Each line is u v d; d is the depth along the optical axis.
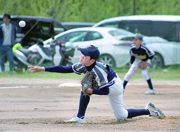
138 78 35.88
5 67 37.00
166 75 38.69
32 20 42.97
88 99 13.90
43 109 18.03
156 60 43.91
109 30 41.38
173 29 45.34
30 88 26.78
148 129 12.42
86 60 12.41
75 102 20.55
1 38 34.97
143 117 15.78
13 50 36.62
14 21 41.94
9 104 19.41
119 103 13.93
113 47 40.16
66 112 17.25
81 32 40.78
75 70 13.38
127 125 13.23
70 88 27.17
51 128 12.50
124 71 39.84
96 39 40.44
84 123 13.77
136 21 46.97
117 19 48.12
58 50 37.84
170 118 14.98
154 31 46.06
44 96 22.73
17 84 29.02
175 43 44.72
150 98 22.44
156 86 29.45
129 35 41.72
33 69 13.10
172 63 44.41
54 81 31.62
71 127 12.74
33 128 12.48
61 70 13.33
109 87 13.09
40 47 37.31
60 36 40.72
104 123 13.88
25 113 16.73
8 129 12.24
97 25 49.16
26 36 41.75
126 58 40.62
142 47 23.20
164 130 12.24
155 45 43.94
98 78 12.50
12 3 44.34
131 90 26.48
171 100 21.69
